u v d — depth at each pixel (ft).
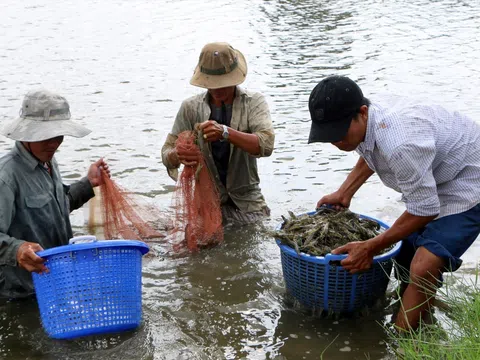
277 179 21.68
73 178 21.29
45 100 13.87
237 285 15.81
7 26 47.16
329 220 14.65
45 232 14.74
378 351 13.07
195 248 17.52
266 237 18.22
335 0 60.85
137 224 17.90
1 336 13.62
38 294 13.14
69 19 50.06
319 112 12.59
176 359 12.77
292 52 39.83
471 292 13.79
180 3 57.88
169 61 37.37
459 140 13.17
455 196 13.32
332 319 14.25
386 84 31.76
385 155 12.55
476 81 31.65
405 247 14.80
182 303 14.98
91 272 12.79
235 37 44.24
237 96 18.33
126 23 48.67
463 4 56.70
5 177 13.88
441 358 11.55
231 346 13.28
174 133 18.81
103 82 32.99
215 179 18.92
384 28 46.70
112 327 13.34
